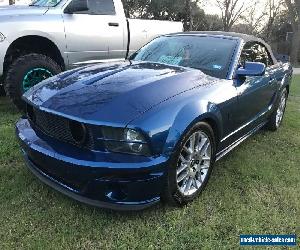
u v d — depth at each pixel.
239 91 3.78
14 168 3.68
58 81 3.44
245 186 3.66
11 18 5.23
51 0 5.94
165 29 7.31
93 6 6.16
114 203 2.78
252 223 3.06
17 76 5.17
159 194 2.93
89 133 2.74
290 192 3.59
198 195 3.38
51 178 3.01
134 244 2.71
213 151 3.48
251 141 5.00
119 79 3.27
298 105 7.79
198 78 3.55
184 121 2.92
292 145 4.98
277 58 6.07
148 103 2.88
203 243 2.78
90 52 6.11
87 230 2.83
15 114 5.36
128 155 2.70
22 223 2.85
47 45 5.78
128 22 6.61
